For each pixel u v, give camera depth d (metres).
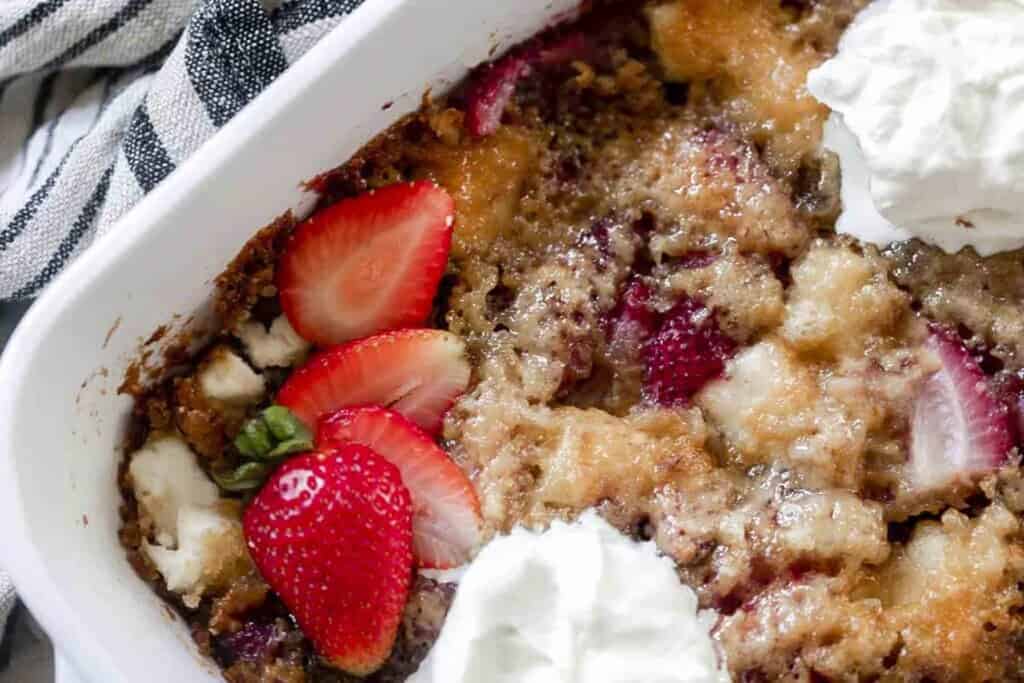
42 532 0.40
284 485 0.41
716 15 0.45
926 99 0.42
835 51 0.45
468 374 0.43
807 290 0.43
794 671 0.41
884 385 0.43
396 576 0.41
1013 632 0.42
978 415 0.42
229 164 0.41
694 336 0.43
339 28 0.42
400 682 0.42
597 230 0.44
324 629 0.41
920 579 0.42
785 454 0.42
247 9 0.45
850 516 0.42
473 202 0.44
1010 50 0.42
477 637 0.40
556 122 0.45
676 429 0.43
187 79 0.45
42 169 0.49
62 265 0.47
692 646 0.40
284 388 0.42
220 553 0.42
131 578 0.42
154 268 0.41
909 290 0.43
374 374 0.42
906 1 0.44
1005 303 0.43
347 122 0.42
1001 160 0.42
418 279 0.43
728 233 0.44
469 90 0.44
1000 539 0.42
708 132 0.45
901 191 0.43
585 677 0.40
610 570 0.41
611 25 0.45
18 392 0.40
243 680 0.42
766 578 0.41
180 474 0.42
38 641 0.47
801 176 0.44
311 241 0.43
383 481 0.41
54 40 0.48
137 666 0.40
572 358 0.43
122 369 0.42
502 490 0.42
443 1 0.42
